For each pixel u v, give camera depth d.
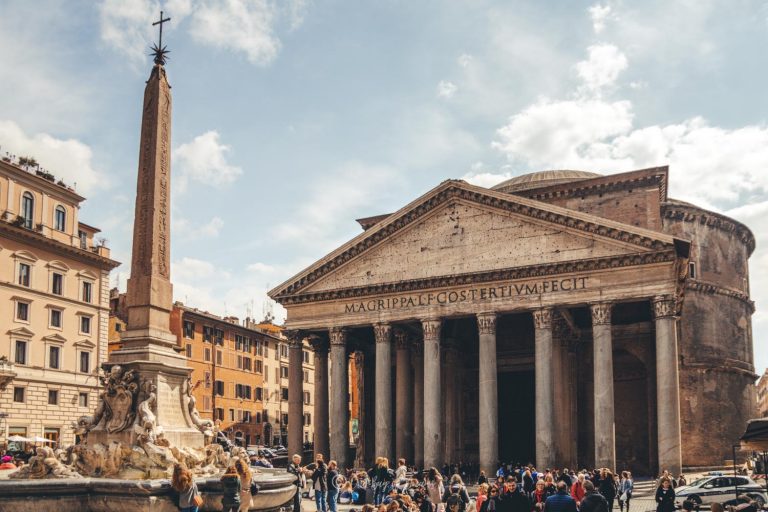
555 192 56.78
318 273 50.56
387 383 47.69
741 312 66.62
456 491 23.16
